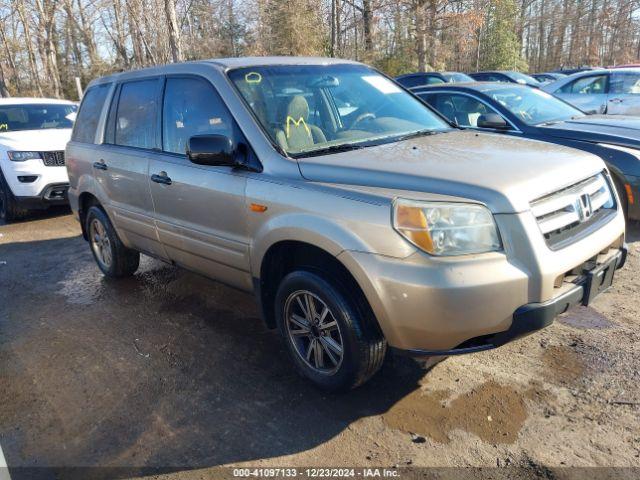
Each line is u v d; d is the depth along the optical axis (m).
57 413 3.23
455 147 3.34
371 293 2.69
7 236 7.50
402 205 2.62
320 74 4.03
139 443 2.91
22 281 5.58
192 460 2.75
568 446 2.68
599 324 3.83
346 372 3.00
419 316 2.58
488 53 38.62
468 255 2.54
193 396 3.30
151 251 4.55
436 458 2.66
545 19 51.34
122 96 4.66
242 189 3.32
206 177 3.58
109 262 5.32
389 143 3.51
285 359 3.67
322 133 3.61
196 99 3.80
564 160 3.06
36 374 3.69
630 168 5.39
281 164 3.21
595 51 54.16
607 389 3.09
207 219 3.66
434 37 25.92
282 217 3.06
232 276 3.68
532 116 6.46
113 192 4.72
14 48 38.00
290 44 26.61
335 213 2.82
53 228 7.78
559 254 2.67
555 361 3.40
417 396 3.15
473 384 3.22
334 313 2.96
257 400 3.22
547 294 2.62
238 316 4.38
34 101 9.57
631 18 54.41
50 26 31.88
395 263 2.60
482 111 6.63
